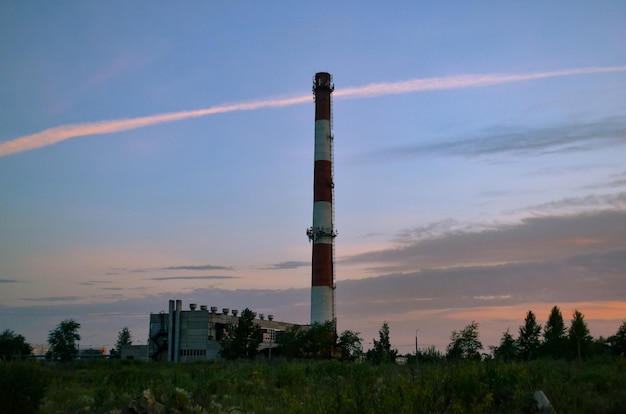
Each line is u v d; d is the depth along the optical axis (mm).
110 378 40469
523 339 75188
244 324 97750
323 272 92625
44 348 111438
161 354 105875
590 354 71188
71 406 26625
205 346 102500
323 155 97125
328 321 90938
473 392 23766
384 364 43562
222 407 26000
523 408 22203
